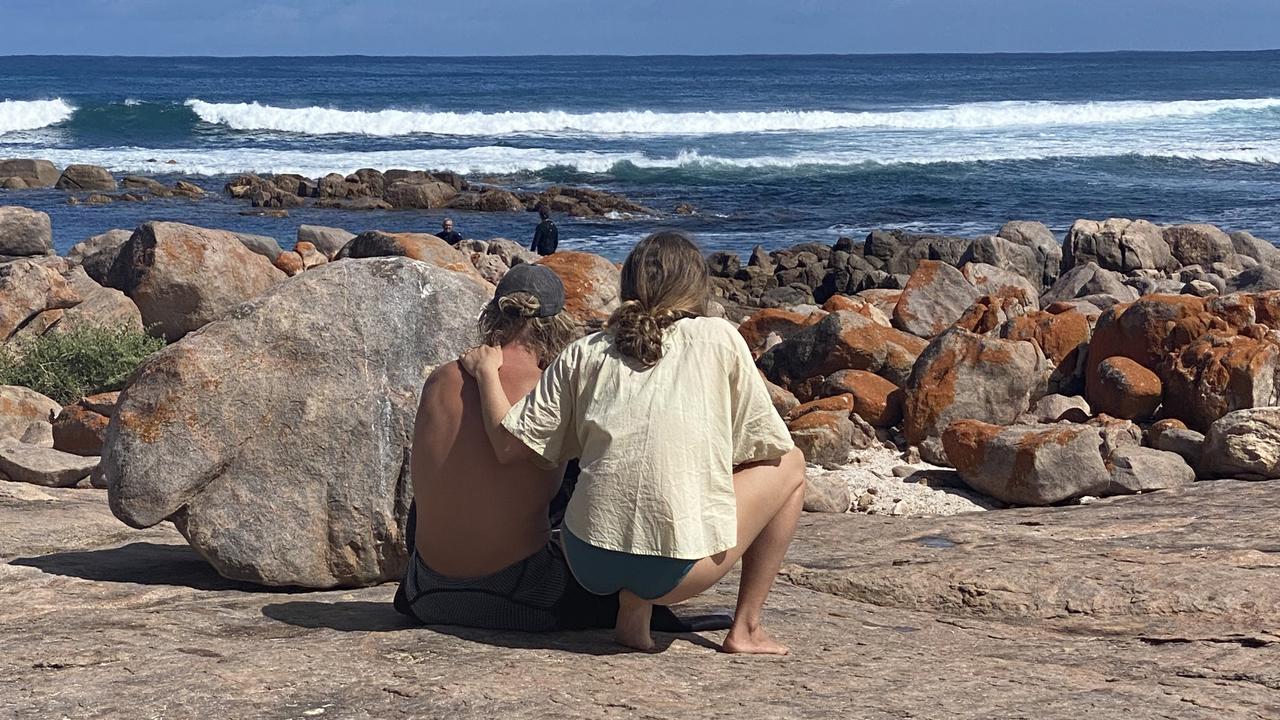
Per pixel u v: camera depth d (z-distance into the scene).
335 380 4.77
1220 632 4.20
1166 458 6.94
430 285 4.97
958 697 3.32
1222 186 39.81
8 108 55.00
